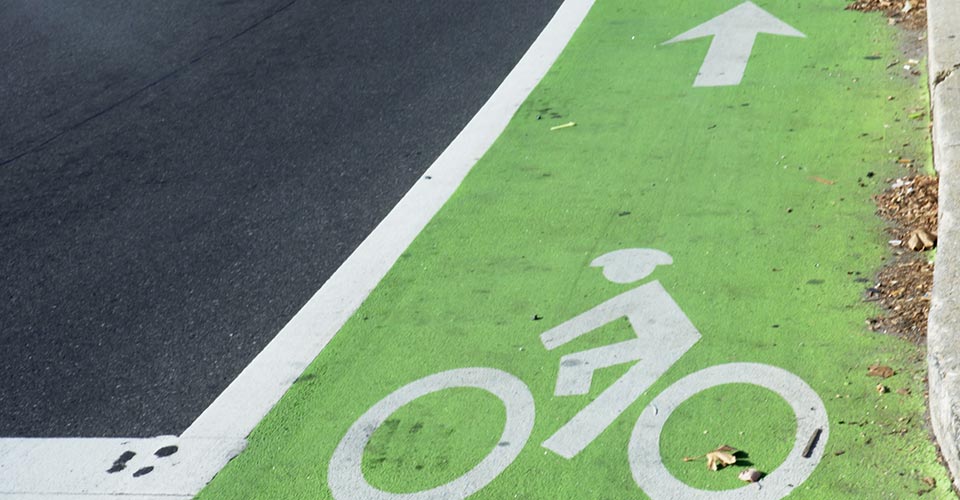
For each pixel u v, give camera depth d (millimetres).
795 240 5949
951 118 6379
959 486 3996
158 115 9328
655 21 9898
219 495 4613
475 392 5039
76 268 6871
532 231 6465
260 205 7398
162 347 5852
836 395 4660
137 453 4973
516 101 8570
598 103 8266
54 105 9906
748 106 7809
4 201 7992
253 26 11531
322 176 7727
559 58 9367
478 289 5906
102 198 7844
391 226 6820
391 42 10477
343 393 5176
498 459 4590
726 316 5344
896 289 5340
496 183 7168
